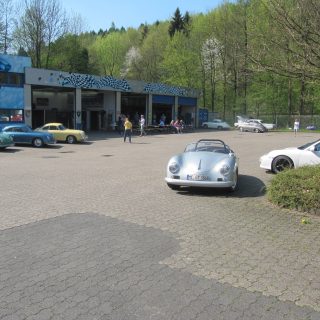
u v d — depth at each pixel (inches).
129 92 1695.4
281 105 2354.8
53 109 1616.6
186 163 378.6
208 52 2539.4
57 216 284.2
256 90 2381.9
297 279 185.6
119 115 1632.6
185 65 2534.5
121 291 168.1
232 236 246.5
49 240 230.7
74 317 146.9
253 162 660.7
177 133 1640.0
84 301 158.9
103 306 155.3
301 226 271.7
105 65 3102.9
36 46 2119.8
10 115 1240.2
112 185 418.3
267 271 193.9
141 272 187.9
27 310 151.5
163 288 171.8
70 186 408.8
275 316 151.5
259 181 460.8
